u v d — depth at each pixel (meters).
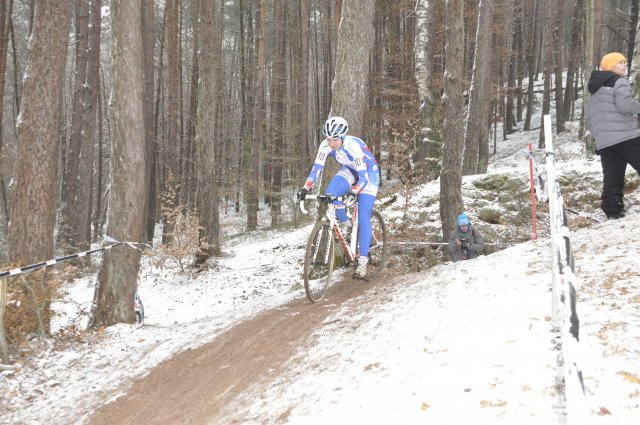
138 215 8.07
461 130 10.28
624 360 2.78
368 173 5.99
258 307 7.34
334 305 6.04
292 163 23.53
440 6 21.45
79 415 5.00
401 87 19.91
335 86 8.71
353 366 3.99
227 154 27.47
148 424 4.37
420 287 5.63
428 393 3.01
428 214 12.06
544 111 26.69
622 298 3.61
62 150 29.69
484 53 15.29
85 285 14.07
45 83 7.82
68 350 6.85
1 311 6.26
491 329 3.67
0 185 25.41
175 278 13.43
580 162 13.86
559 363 2.89
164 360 5.91
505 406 2.61
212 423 3.90
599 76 5.93
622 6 37.47
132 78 7.84
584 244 5.29
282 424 3.35
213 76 14.99
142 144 8.05
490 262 5.64
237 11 33.22
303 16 24.31
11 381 5.93
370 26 8.68
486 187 13.15
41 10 7.82
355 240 6.07
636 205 11.00
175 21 23.16
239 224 26.20
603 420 2.31
